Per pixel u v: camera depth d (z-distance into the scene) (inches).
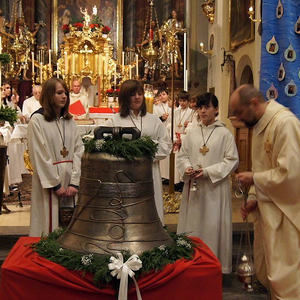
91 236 99.7
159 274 94.3
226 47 424.8
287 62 197.6
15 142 315.3
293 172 123.3
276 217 129.7
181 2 552.7
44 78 501.4
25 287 93.7
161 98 399.2
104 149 102.0
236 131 405.7
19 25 549.3
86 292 93.5
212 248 180.4
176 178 345.1
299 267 126.6
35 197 162.9
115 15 600.1
